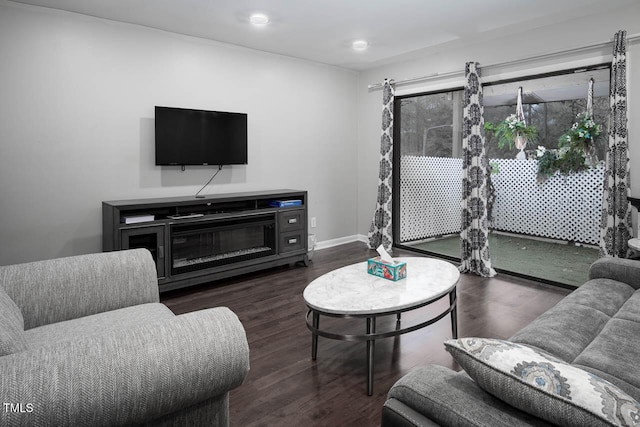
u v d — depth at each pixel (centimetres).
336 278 245
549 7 320
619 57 310
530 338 161
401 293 217
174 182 395
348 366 226
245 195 397
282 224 421
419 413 102
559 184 369
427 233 496
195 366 110
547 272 381
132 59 362
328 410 185
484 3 312
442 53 448
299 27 368
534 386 89
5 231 312
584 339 164
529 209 391
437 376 111
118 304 197
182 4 314
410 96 491
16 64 309
